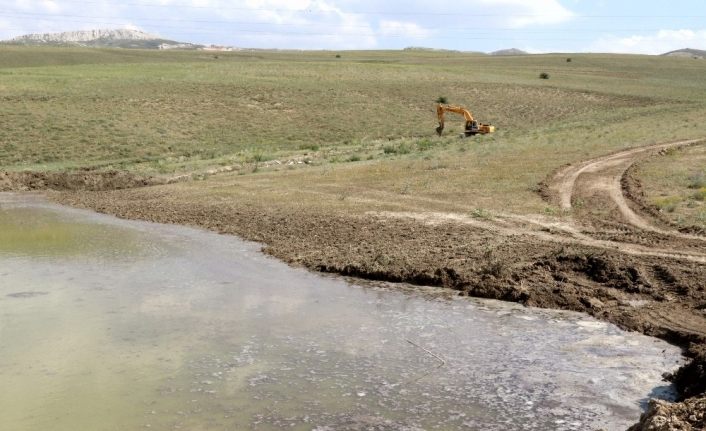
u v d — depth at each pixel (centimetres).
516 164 3012
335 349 927
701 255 1426
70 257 1530
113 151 4328
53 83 6203
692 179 2430
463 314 1108
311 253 1546
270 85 6888
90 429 687
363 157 3744
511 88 7881
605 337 990
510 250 1496
